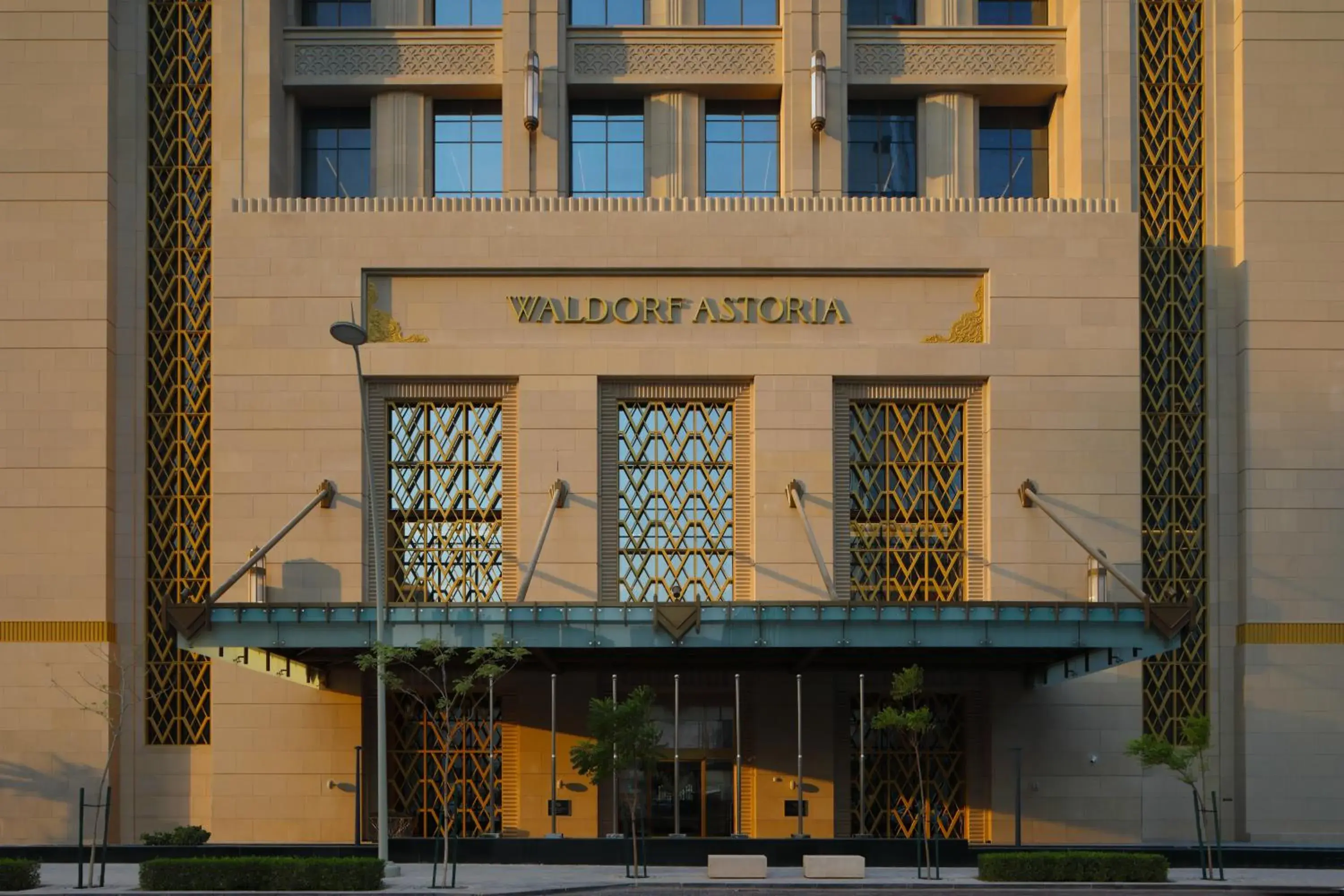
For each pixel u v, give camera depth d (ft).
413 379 125.18
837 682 126.41
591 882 93.71
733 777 125.18
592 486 123.65
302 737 122.83
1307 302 129.80
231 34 130.93
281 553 122.52
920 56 135.74
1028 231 126.93
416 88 134.72
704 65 135.13
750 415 126.21
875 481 126.11
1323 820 124.98
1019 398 125.29
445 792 107.14
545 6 132.77
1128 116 131.34
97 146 128.06
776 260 126.21
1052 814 123.65
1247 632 126.72
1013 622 107.34
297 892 87.61
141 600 126.82
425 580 124.36
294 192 135.74
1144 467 130.31
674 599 124.36
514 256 126.11
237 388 124.47
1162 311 132.16
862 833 124.77
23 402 125.59
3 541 124.47
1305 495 127.95
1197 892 91.56
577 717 124.06
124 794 124.88
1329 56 131.75
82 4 129.18
